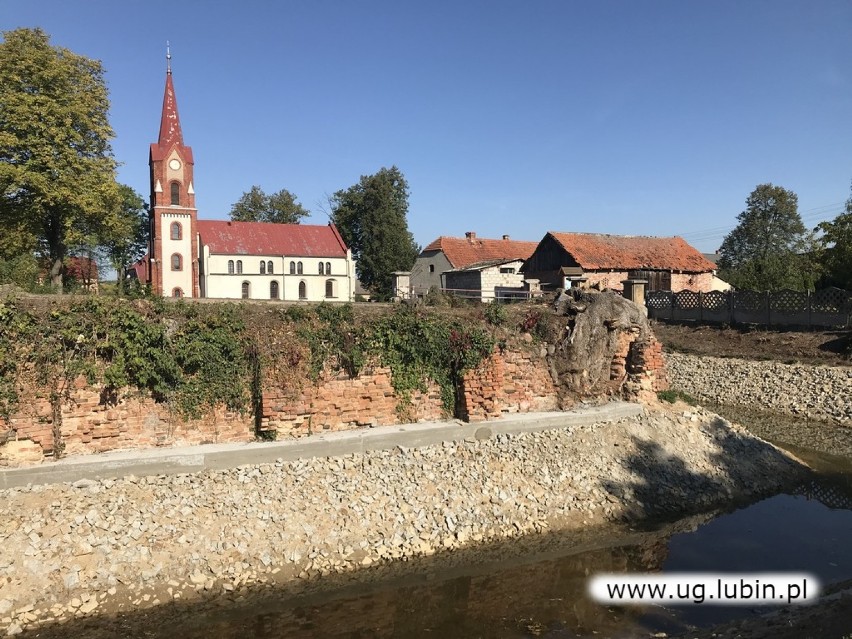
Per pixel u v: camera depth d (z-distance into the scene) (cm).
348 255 6225
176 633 894
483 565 1142
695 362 3142
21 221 3384
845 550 1252
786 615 919
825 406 2461
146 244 6475
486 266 4369
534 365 1770
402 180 7025
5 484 1082
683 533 1326
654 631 935
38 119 3359
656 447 1667
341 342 1470
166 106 5750
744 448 1806
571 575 1122
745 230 7419
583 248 4291
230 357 1356
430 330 1589
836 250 3609
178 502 1124
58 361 1178
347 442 1369
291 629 920
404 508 1241
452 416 1623
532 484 1405
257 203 7656
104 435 1228
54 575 947
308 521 1155
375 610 980
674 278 4481
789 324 3198
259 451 1275
